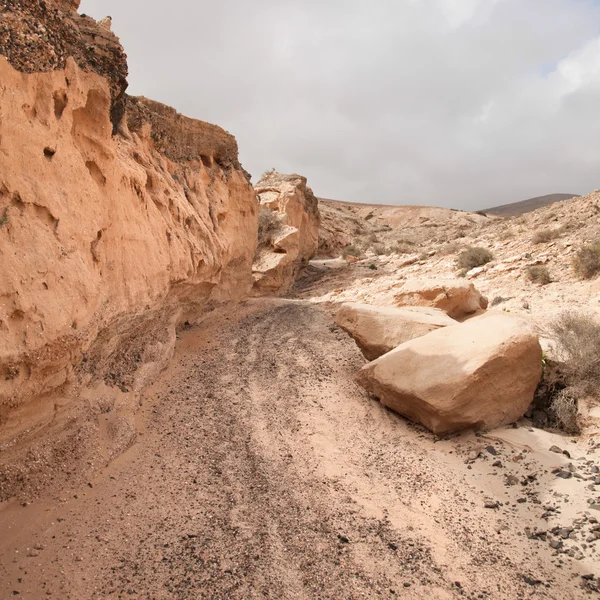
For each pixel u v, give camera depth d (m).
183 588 3.56
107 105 5.82
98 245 5.56
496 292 13.77
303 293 21.12
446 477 5.34
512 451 5.68
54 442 4.66
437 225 52.41
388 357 7.23
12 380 3.85
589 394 6.25
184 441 5.86
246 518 4.45
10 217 3.98
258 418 6.75
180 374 8.24
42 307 4.11
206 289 11.15
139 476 4.97
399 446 6.11
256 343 10.77
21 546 3.75
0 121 3.98
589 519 4.37
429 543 4.22
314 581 3.72
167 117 9.91
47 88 4.71
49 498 4.30
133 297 6.54
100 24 6.62
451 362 6.50
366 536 4.29
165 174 9.25
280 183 26.42
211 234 10.75
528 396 6.52
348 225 48.09
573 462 5.28
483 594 3.65
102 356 6.00
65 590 3.42
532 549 4.14
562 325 7.84
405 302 11.24
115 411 5.75
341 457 5.76
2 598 3.26
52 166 4.71
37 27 4.54
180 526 4.27
